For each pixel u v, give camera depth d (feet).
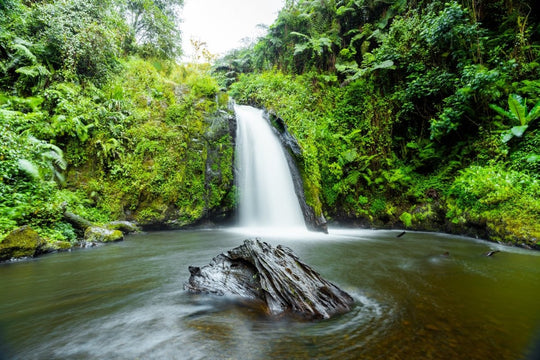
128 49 49.65
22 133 23.58
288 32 54.80
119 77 37.47
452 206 30.60
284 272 10.25
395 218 36.88
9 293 10.55
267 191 39.27
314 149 37.83
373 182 39.52
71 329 7.47
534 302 9.41
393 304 9.29
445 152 35.78
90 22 33.60
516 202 23.52
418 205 35.17
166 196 33.12
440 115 32.89
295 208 36.60
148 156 33.30
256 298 9.89
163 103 37.52
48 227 20.68
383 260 16.69
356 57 51.39
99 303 9.50
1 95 26.32
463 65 32.50
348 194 40.42
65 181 27.09
